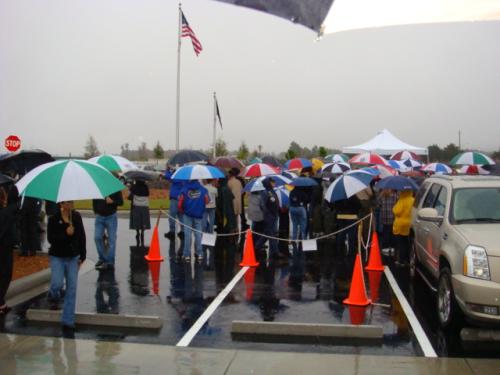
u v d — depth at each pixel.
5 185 8.41
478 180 8.13
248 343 6.22
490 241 6.21
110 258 10.98
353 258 12.06
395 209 10.80
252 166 14.68
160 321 6.88
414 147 23.73
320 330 6.52
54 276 6.88
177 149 33.06
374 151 23.30
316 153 50.03
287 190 14.48
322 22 2.04
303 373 5.24
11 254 7.55
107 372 5.25
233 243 14.03
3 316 7.37
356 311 7.73
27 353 5.80
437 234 7.62
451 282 6.51
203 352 5.85
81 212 21.88
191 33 30.05
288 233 14.88
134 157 79.81
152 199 28.34
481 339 6.39
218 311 7.73
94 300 8.37
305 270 10.77
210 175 11.27
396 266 11.06
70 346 6.04
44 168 6.42
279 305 8.09
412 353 5.88
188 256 11.76
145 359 5.62
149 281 9.75
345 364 5.48
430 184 9.50
